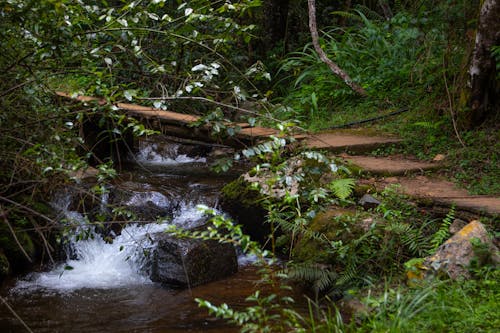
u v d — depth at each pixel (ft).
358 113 31.14
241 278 19.15
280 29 45.03
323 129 28.73
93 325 15.71
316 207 17.80
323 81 34.50
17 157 16.12
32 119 16.97
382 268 16.37
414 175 21.74
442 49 30.78
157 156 33.47
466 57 25.50
